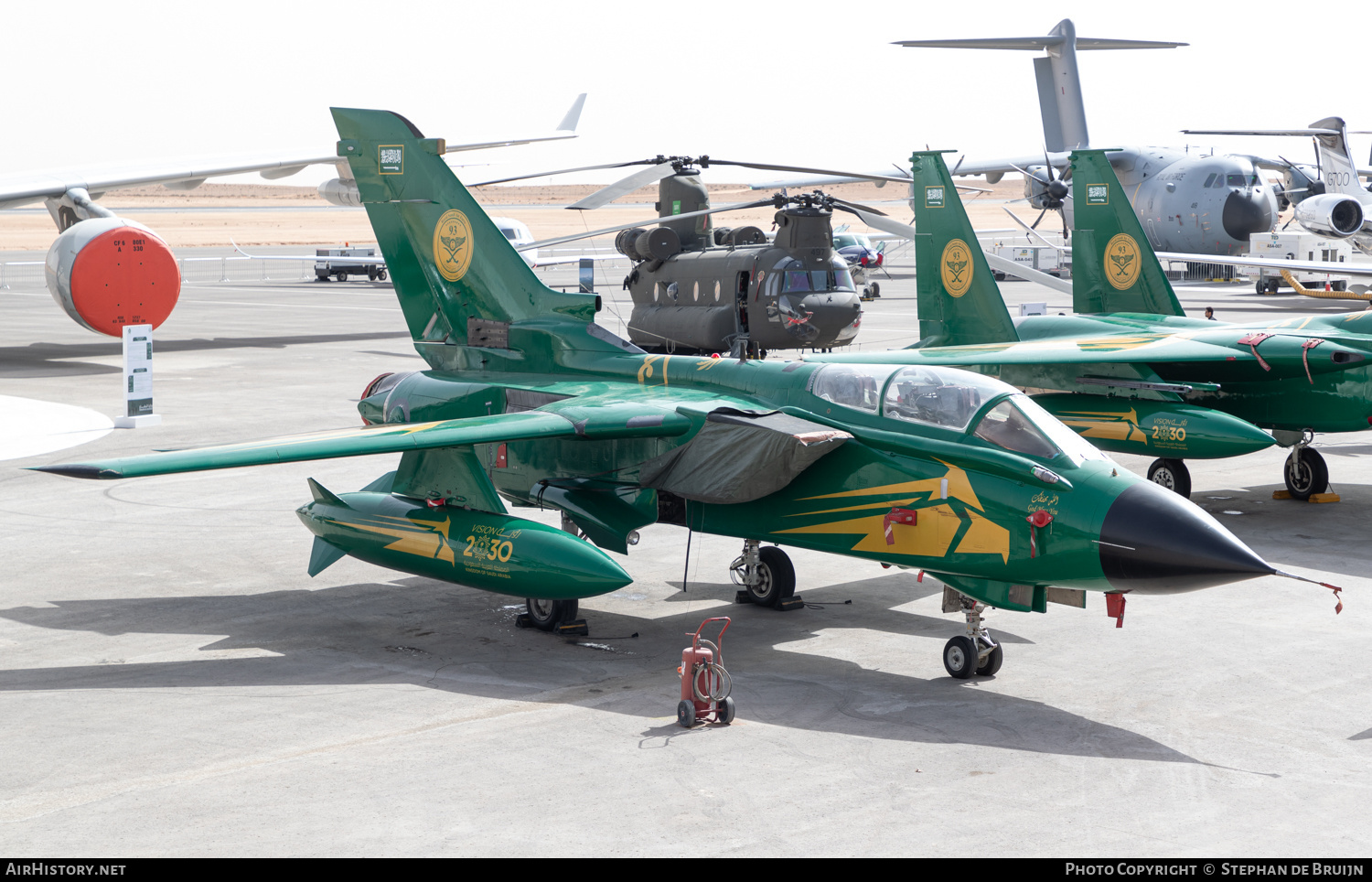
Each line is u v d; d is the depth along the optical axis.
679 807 7.69
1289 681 10.36
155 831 7.30
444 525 11.88
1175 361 16.56
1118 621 9.83
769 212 189.50
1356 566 14.16
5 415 23.94
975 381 10.58
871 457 10.81
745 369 12.37
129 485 18.55
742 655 11.19
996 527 9.99
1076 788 8.05
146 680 10.35
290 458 10.59
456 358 14.79
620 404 12.11
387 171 14.81
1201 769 8.41
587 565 10.86
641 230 27.28
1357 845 7.18
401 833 7.28
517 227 59.53
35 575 13.77
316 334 41.50
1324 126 51.28
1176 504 9.40
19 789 7.96
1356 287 50.97
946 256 19.14
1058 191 52.47
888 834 7.30
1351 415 16.66
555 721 9.37
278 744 8.83
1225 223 51.44
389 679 10.45
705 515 12.02
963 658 10.35
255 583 13.62
